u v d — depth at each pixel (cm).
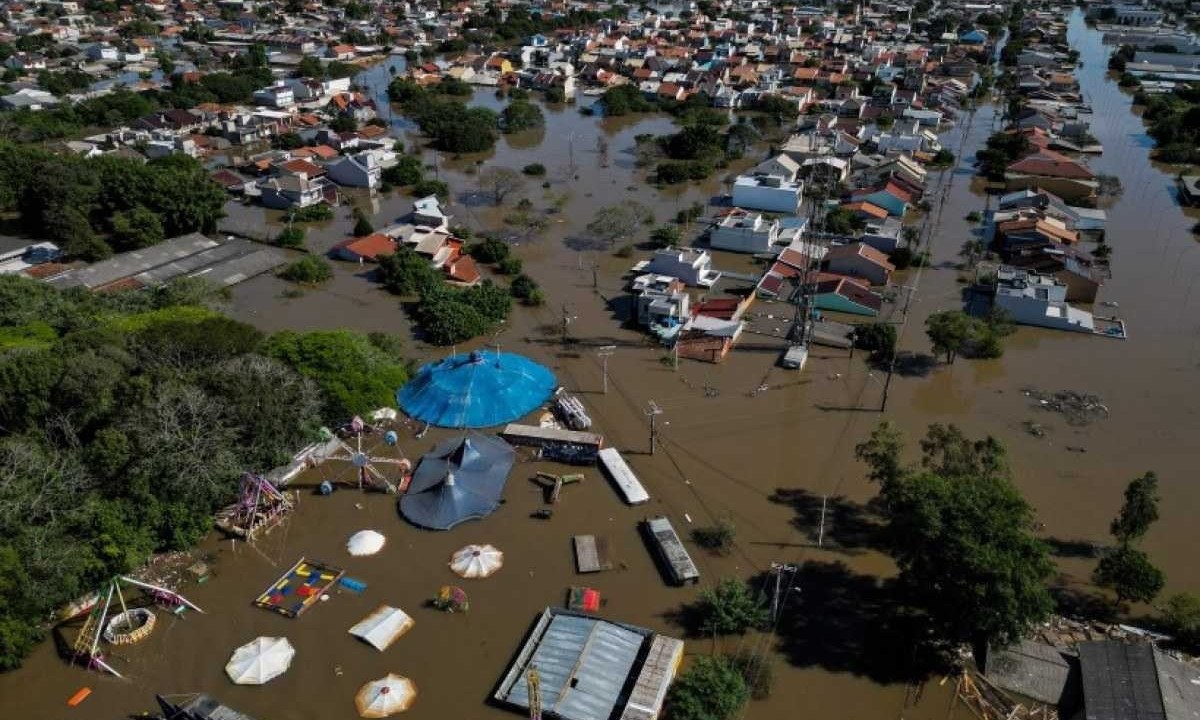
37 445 4997
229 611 4834
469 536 5400
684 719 4012
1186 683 3884
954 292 8956
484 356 6900
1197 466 6078
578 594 4866
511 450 6103
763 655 4500
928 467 5631
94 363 5481
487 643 4606
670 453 6212
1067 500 5722
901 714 4178
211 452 5178
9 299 7175
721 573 5088
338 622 4747
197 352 6034
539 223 10881
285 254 9956
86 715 4200
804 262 8812
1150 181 12612
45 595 4469
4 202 10150
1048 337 8031
